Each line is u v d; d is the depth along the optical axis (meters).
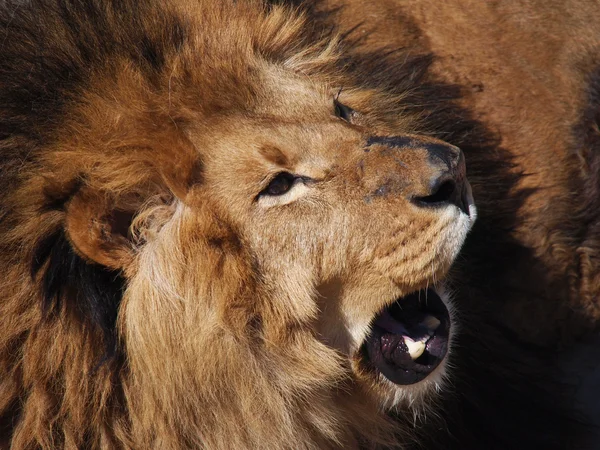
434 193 5.77
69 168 5.62
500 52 8.88
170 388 5.85
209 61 6.12
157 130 5.77
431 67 8.55
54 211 5.66
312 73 6.96
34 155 5.79
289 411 6.20
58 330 5.80
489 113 8.62
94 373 5.88
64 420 5.93
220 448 6.04
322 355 6.14
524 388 8.08
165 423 5.90
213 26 6.34
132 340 5.84
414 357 6.40
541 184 8.47
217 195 5.80
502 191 8.27
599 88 8.94
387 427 6.82
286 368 6.11
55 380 5.91
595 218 8.57
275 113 6.04
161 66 6.06
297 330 6.05
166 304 5.80
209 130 5.89
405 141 5.94
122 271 5.88
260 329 6.00
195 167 5.82
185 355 5.84
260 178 5.80
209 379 5.88
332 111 6.22
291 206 5.87
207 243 5.77
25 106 5.87
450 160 5.81
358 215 5.88
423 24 8.88
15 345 5.88
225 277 5.79
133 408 5.96
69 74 5.95
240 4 6.63
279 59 6.77
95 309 5.80
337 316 6.21
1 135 5.86
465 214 5.94
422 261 5.89
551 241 8.41
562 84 8.92
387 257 5.92
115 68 5.96
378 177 5.88
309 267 5.93
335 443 6.61
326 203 5.89
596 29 9.29
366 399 6.62
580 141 8.67
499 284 8.22
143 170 5.79
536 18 9.15
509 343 8.22
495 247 8.15
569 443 8.09
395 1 8.85
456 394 7.49
